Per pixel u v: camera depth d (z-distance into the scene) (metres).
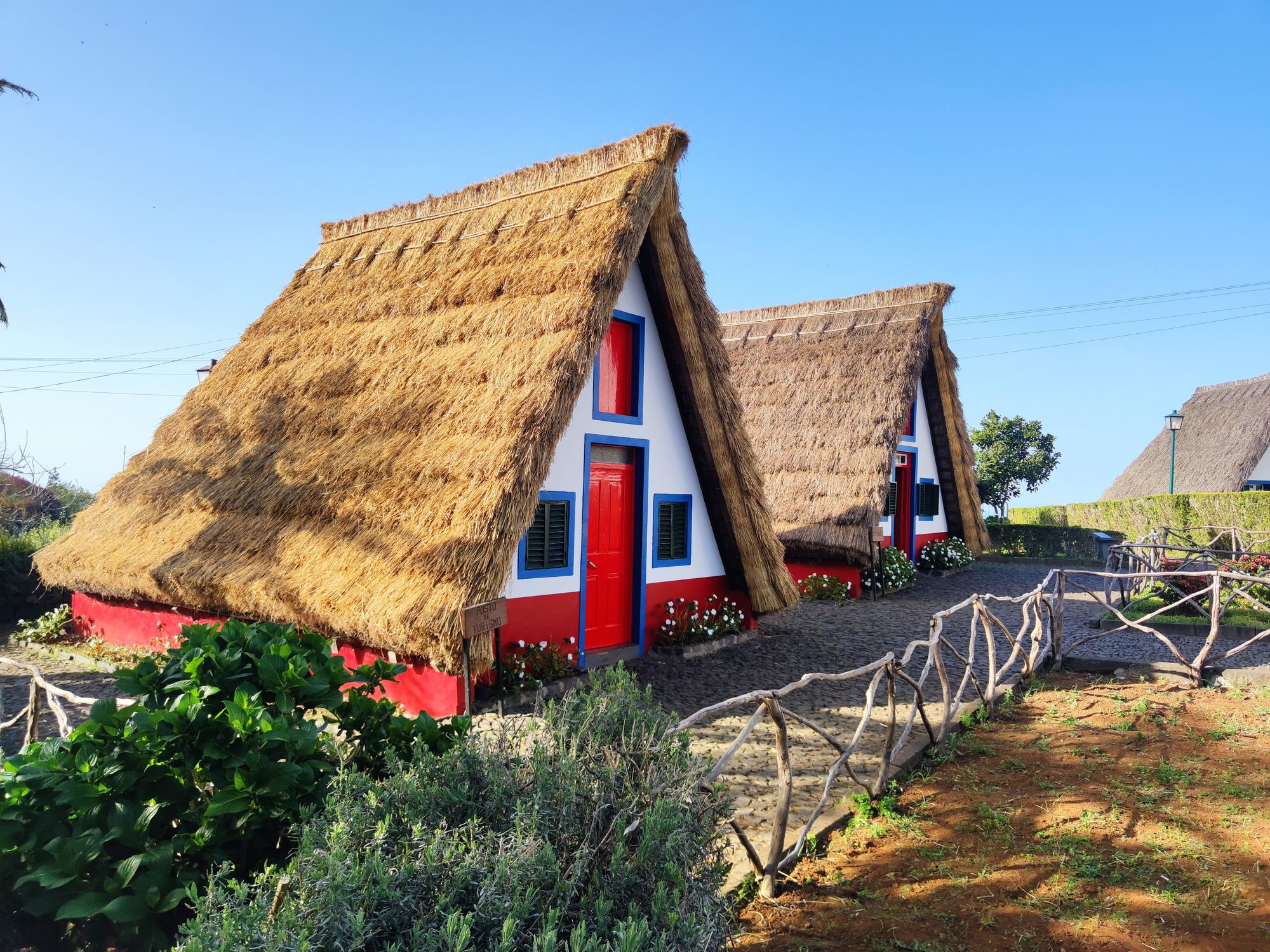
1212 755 6.13
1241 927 3.78
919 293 17.64
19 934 2.96
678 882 2.58
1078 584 17.61
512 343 8.50
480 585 6.71
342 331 10.86
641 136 9.43
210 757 2.89
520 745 3.42
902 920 3.87
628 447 9.91
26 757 3.10
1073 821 4.97
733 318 20.83
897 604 14.66
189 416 11.46
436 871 2.28
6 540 13.05
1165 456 31.59
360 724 3.44
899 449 18.31
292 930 1.99
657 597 10.22
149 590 9.28
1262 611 11.82
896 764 5.89
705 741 6.68
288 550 8.13
